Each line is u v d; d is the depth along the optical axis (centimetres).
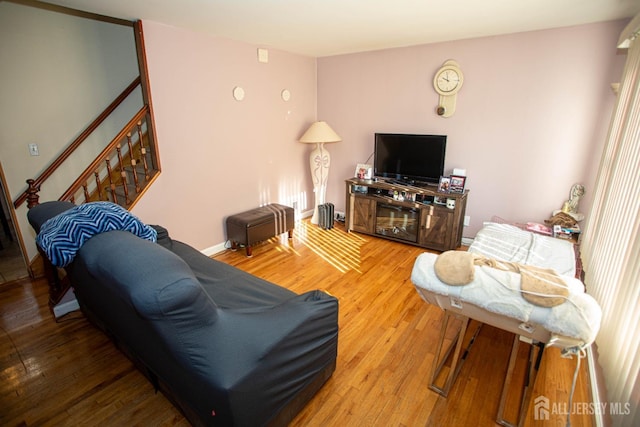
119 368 201
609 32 275
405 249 382
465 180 354
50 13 306
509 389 184
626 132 199
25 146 307
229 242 384
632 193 165
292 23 282
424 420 165
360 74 422
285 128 430
